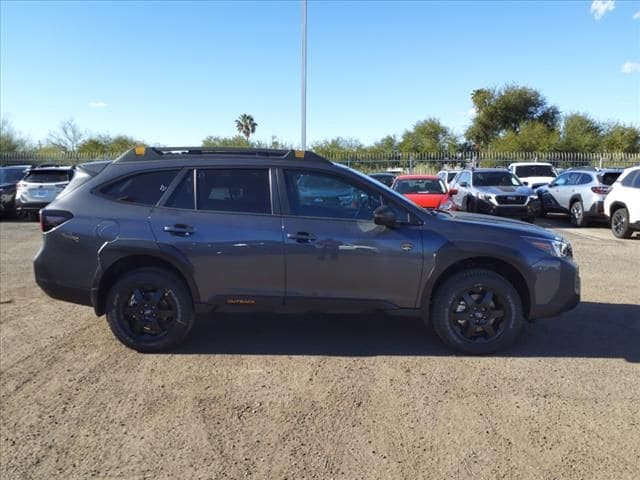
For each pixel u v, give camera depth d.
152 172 4.92
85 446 3.33
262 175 4.88
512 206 15.52
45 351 4.93
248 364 4.61
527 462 3.15
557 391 4.08
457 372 4.43
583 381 4.26
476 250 4.70
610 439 3.40
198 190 4.86
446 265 4.72
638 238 13.10
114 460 3.18
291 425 3.57
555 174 22.83
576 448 3.29
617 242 12.36
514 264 4.74
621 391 4.08
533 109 50.44
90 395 4.03
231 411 3.77
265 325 5.67
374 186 4.87
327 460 3.17
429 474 3.03
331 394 4.03
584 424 3.58
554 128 48.59
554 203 17.34
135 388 4.14
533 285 4.78
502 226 4.93
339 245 4.70
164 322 4.86
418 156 29.83
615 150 45.38
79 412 3.77
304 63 20.95
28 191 16.47
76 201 4.89
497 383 4.22
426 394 4.02
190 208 4.82
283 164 4.90
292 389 4.11
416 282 4.76
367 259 4.72
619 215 13.08
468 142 52.50
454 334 4.80
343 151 32.19
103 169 5.03
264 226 4.74
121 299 4.82
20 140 41.78
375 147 40.72
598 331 5.52
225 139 37.16
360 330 5.52
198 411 3.77
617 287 7.54
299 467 3.10
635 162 28.44
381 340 5.22
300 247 4.70
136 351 4.90
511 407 3.82
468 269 4.82
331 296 4.77
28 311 6.22
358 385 4.18
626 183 13.02
